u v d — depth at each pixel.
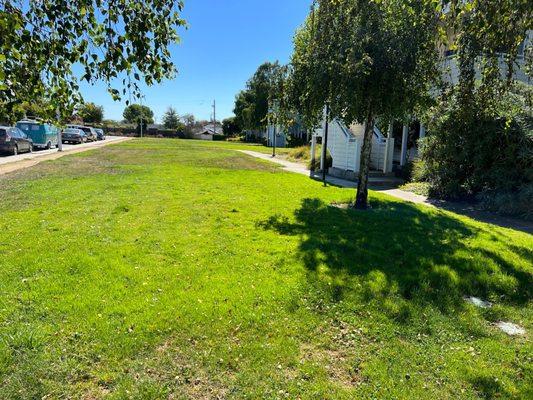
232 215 7.52
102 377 2.77
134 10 3.11
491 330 3.66
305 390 2.73
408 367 3.03
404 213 8.19
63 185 10.36
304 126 9.38
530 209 8.57
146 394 2.62
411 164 13.44
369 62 7.00
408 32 7.09
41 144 23.16
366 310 3.87
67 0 2.98
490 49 4.21
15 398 2.55
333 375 2.91
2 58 2.53
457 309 3.98
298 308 3.85
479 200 10.02
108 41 3.13
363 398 2.68
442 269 4.91
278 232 6.45
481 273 4.82
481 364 3.10
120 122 83.75
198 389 2.71
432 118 10.42
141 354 3.04
